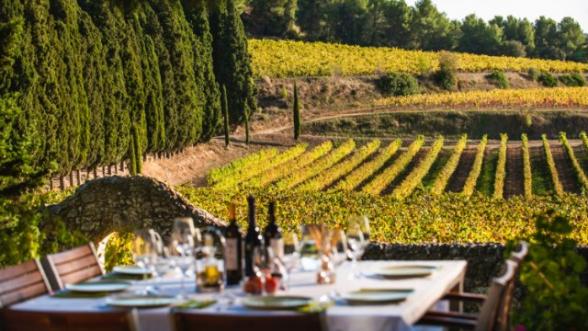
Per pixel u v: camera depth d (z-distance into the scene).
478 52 145.12
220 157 68.38
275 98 87.88
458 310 7.35
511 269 5.52
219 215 30.59
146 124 53.28
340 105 89.75
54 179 46.44
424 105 87.56
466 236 24.61
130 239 13.66
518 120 83.69
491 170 63.84
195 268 5.88
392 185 58.25
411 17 139.12
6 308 4.95
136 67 51.19
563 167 63.38
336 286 5.93
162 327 5.06
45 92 38.28
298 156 70.88
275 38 125.94
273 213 6.25
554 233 7.65
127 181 13.83
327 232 6.16
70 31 42.00
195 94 63.28
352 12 136.12
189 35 64.44
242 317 4.57
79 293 5.84
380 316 4.81
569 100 87.31
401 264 6.86
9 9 35.53
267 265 5.88
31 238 9.72
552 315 7.29
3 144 11.94
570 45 158.38
